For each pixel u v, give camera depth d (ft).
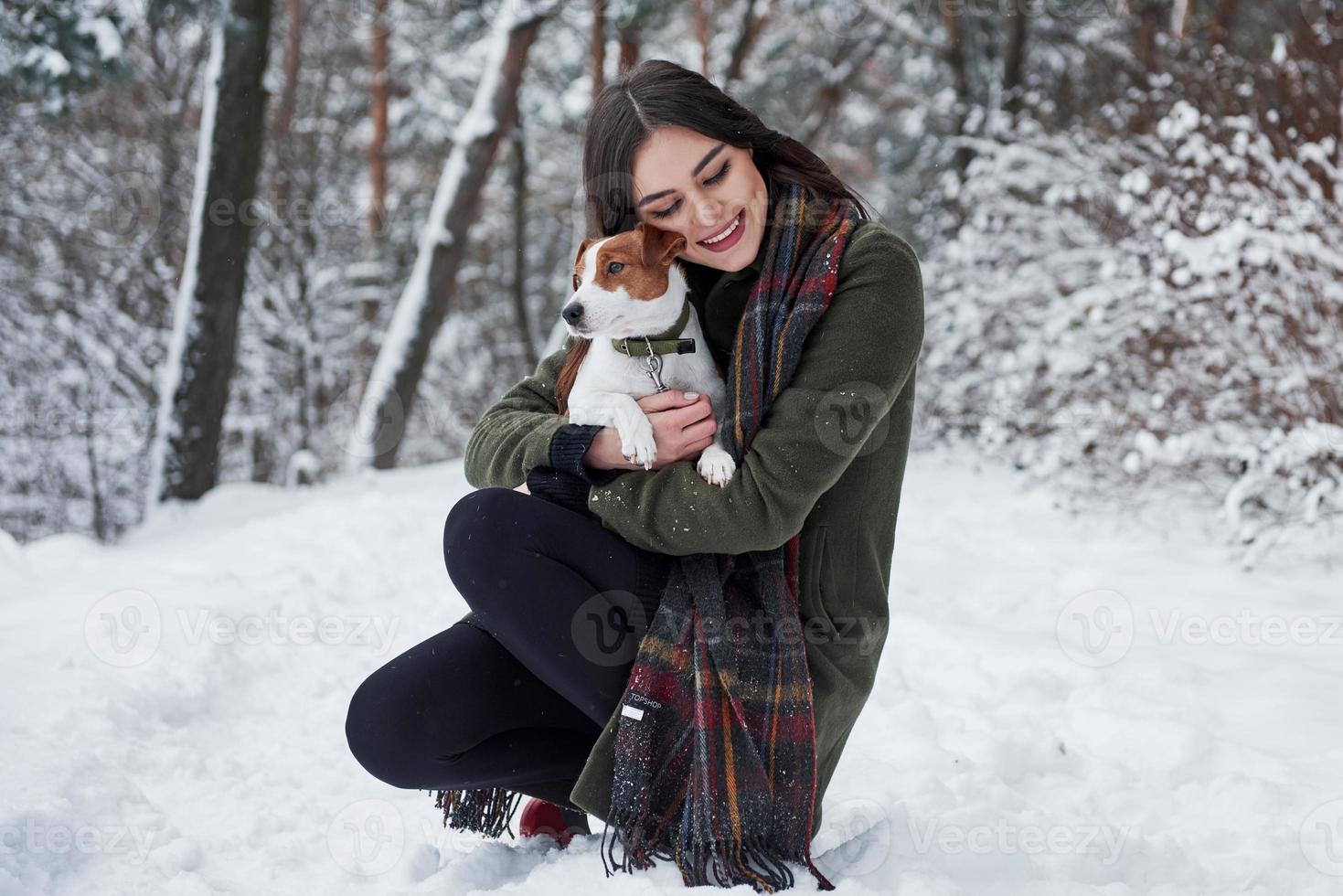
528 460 6.30
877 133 52.47
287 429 41.96
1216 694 9.53
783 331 5.92
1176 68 23.36
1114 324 18.08
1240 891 6.11
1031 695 9.71
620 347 7.11
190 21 31.12
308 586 13.69
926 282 25.22
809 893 5.57
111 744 8.29
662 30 49.75
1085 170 22.39
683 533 5.74
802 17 48.60
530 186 57.98
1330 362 14.88
